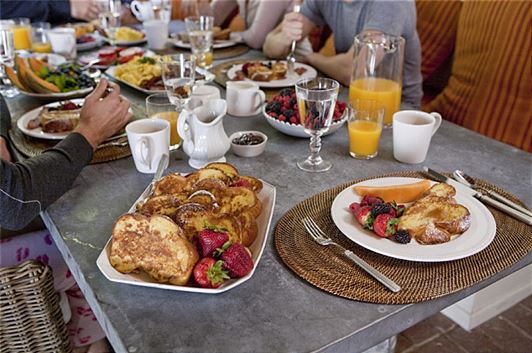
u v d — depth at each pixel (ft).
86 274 2.73
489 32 6.51
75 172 3.57
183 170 3.89
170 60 4.84
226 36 7.98
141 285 2.57
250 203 3.01
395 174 3.73
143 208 2.88
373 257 2.79
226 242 2.57
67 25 8.47
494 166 3.89
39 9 8.81
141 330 2.34
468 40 6.91
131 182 3.72
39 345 3.87
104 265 2.62
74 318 5.01
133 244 2.58
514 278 6.56
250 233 2.82
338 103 4.64
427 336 6.37
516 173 3.78
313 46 9.01
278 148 4.27
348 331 2.32
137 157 3.78
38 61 5.69
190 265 2.52
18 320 3.68
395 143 3.96
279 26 7.27
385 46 4.81
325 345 2.24
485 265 2.72
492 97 6.41
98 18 8.76
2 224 3.23
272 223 3.15
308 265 2.74
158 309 2.47
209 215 2.69
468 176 3.62
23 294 3.62
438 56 8.05
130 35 7.91
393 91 4.78
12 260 4.54
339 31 7.13
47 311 3.76
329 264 2.75
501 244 2.89
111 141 4.34
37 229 4.63
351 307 2.47
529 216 3.10
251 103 4.92
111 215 3.30
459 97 6.91
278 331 2.32
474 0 6.90
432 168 3.86
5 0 8.62
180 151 4.25
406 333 6.42
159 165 3.69
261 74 5.80
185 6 9.23
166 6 8.06
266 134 4.56
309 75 6.13
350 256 2.76
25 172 3.26
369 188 3.25
